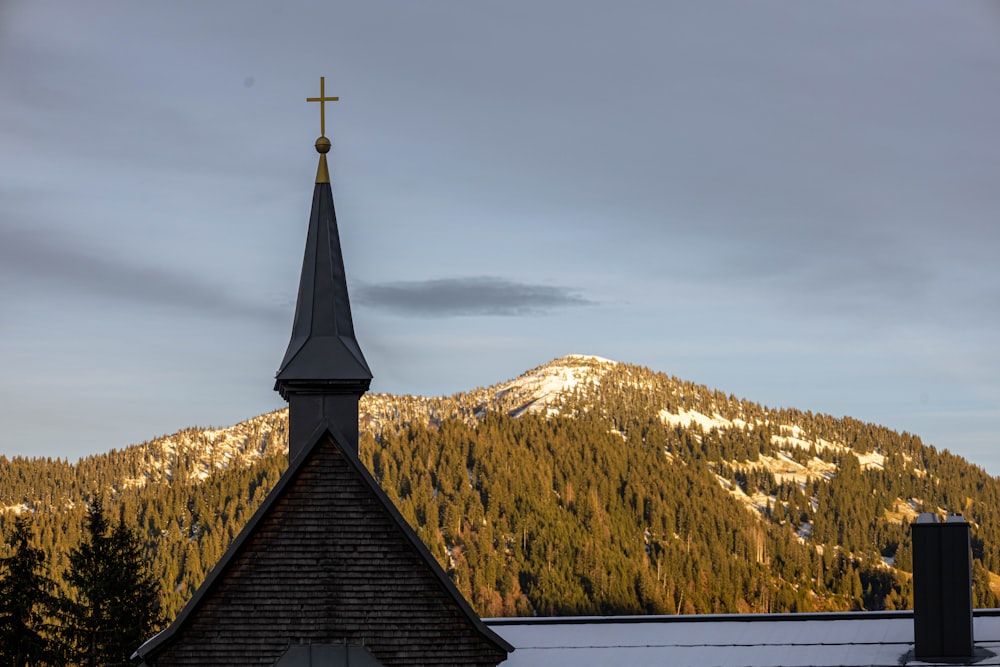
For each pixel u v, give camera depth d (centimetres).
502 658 5678
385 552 5719
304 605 5678
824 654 6381
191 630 5669
